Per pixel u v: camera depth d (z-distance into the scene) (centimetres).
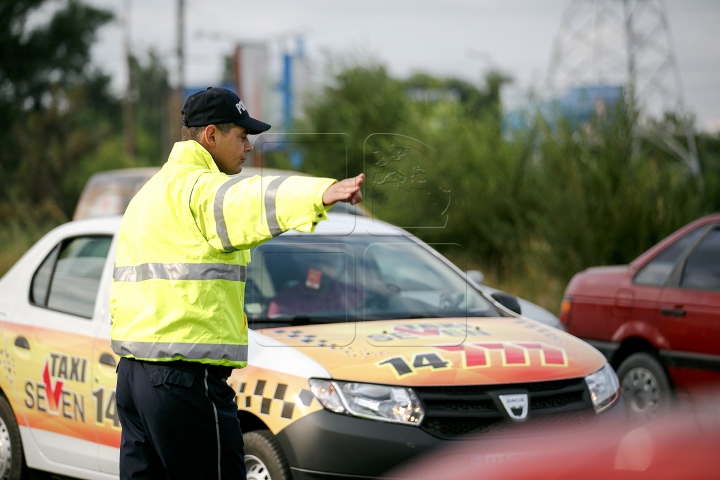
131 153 8875
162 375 727
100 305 1161
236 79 6234
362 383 946
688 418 593
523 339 1078
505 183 3359
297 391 955
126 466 776
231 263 729
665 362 1553
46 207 5178
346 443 921
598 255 2830
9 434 1260
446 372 962
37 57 8406
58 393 1175
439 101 4381
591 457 576
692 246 1575
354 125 4566
